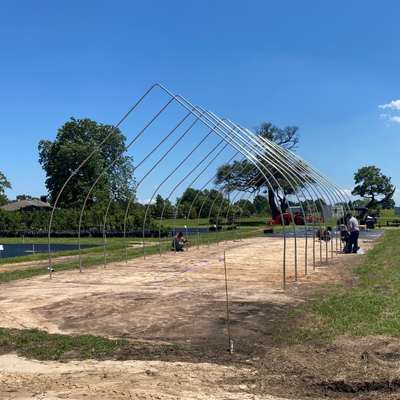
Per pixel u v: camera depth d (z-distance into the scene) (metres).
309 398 6.07
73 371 7.20
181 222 53.62
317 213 29.17
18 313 10.80
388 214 90.94
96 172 78.25
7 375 7.08
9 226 49.72
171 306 11.25
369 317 9.67
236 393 6.21
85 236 46.78
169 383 6.60
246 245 31.39
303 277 15.94
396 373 6.65
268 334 8.89
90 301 11.94
